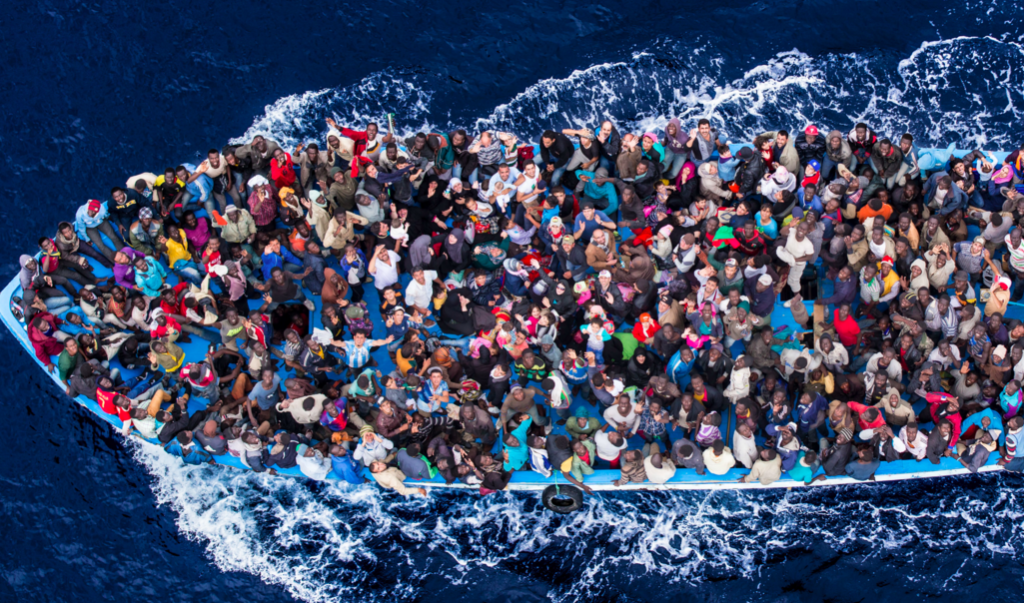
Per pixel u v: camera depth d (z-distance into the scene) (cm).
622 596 2741
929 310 2689
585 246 2941
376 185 2909
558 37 3756
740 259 2811
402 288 2966
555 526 2842
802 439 2712
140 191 2972
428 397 2655
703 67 3666
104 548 2875
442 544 2831
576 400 2806
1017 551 2775
